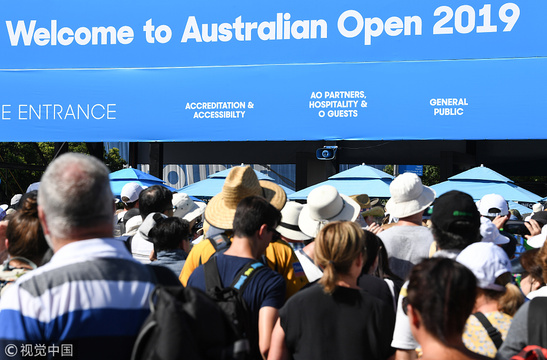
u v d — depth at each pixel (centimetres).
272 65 1003
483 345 258
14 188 2094
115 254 198
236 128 1014
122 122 1046
